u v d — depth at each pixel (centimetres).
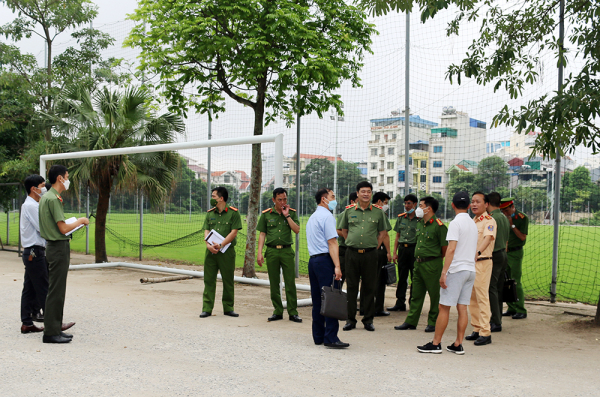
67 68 1717
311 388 430
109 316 725
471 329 702
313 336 591
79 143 1334
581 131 695
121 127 1320
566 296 1012
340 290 561
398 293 846
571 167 1206
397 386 438
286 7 930
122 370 475
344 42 981
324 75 958
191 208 1480
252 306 853
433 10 757
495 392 425
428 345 562
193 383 440
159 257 1620
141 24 1008
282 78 975
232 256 762
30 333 624
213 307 811
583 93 638
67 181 579
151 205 1450
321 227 588
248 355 536
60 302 579
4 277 1093
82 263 1434
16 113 1705
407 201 833
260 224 741
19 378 448
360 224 691
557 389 435
